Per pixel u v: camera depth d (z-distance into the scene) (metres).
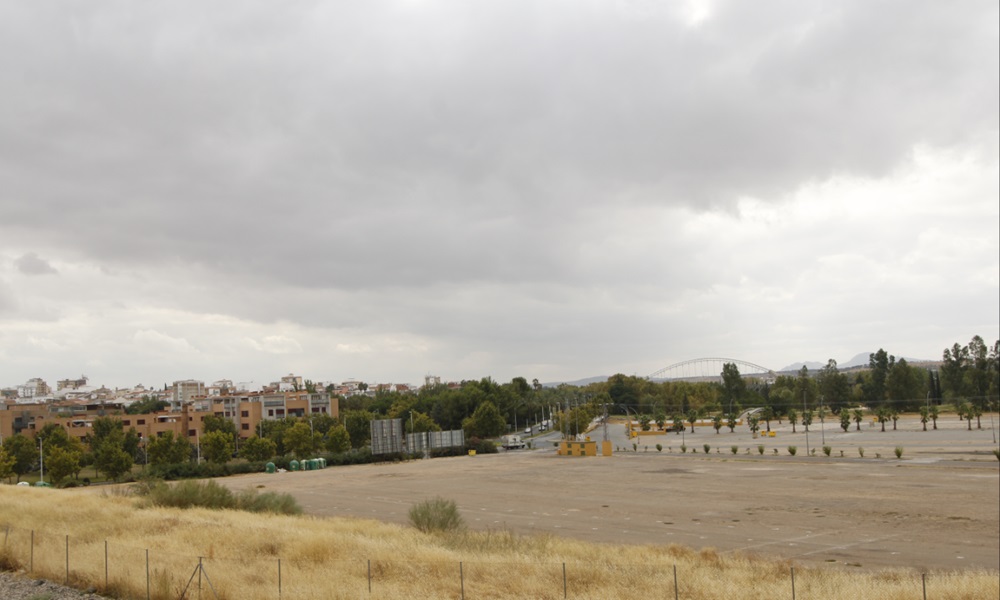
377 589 20.27
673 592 21.58
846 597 21.11
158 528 31.36
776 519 46.09
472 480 79.75
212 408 180.12
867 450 105.00
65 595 20.91
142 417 162.50
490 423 164.38
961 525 42.44
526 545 30.73
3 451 103.62
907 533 40.19
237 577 21.31
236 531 29.75
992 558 33.25
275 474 102.75
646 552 30.48
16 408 165.12
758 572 26.02
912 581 24.38
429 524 36.06
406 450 128.38
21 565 24.73
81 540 28.28
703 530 42.28
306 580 21.06
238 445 157.75
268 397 184.75
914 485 61.84
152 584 20.64
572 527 44.28
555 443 157.38
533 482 75.62
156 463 109.38
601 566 25.19
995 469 72.44
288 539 27.89
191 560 23.45
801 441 138.62
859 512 48.12
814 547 36.34
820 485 64.19
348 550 26.16
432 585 21.33
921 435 143.12
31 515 35.19
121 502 43.78
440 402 191.38
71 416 171.00
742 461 95.69
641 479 75.38
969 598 21.27
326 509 55.88
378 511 54.12
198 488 45.22
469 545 30.17
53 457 93.81
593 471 87.56
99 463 98.06
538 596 20.73
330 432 132.62
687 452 121.00
